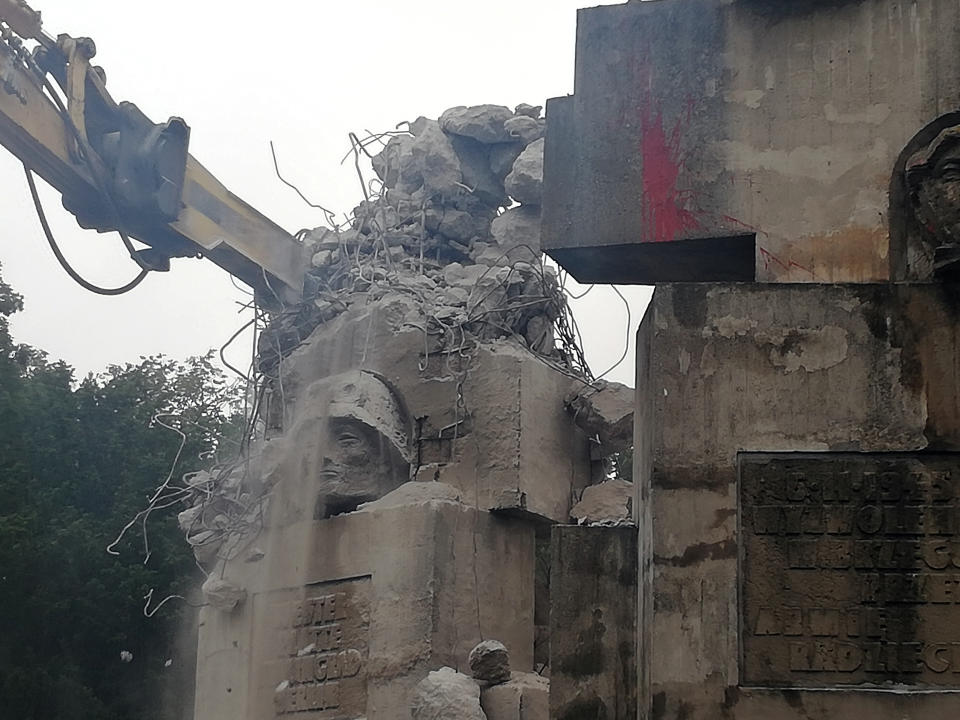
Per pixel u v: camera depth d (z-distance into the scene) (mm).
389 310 14570
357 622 13125
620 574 7875
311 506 13852
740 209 8062
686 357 7449
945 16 8008
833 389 7332
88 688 24703
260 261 15383
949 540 7098
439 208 16078
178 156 14523
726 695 6992
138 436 27641
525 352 14102
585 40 8625
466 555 13133
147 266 15000
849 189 7918
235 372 15328
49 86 13438
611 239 8250
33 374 29047
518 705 12070
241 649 13961
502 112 16062
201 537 14680
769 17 8266
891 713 6855
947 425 7215
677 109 8320
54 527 25328
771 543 7191
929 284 7395
